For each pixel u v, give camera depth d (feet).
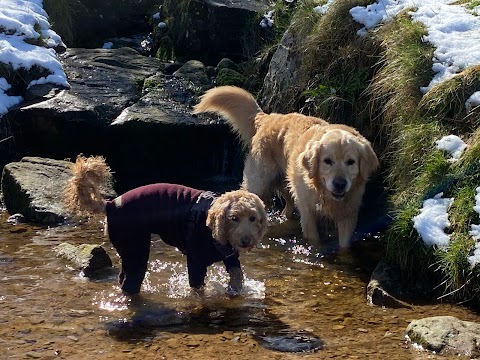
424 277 5.74
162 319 5.06
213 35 11.15
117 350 4.51
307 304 5.39
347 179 6.36
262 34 10.72
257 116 7.98
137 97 9.68
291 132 7.31
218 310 5.25
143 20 13.09
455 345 4.49
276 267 6.23
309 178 6.64
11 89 9.42
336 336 4.78
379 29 7.93
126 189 8.95
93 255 5.94
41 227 7.19
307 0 9.48
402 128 6.87
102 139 8.90
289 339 4.73
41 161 8.34
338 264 6.32
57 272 5.88
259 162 7.68
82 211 5.50
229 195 5.29
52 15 11.98
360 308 5.30
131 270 5.42
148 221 5.41
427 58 7.16
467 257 5.37
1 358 4.34
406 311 5.24
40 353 4.43
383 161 7.38
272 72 9.33
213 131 9.03
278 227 7.54
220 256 5.47
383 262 5.96
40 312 5.08
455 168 6.08
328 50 8.47
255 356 4.46
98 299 5.38
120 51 11.29
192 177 9.27
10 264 6.04
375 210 7.27
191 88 9.89
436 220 5.78
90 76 10.08
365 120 7.82
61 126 8.78
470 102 6.52
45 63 9.72
